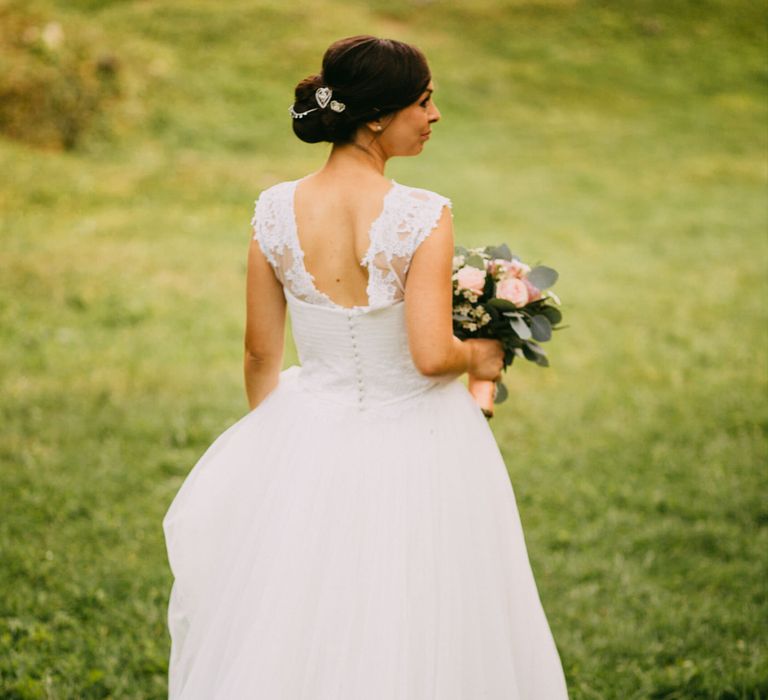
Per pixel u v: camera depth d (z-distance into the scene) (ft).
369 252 6.83
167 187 37.04
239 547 7.53
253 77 53.98
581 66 64.54
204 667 7.09
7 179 34.78
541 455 17.40
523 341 8.11
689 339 25.00
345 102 6.82
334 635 6.74
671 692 10.36
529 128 54.49
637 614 12.16
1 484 14.97
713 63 66.23
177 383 20.12
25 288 24.99
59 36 46.47
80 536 13.58
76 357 21.16
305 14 64.13
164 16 60.59
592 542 14.14
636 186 45.21
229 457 7.90
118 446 16.66
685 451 17.65
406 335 7.14
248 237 32.12
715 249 35.27
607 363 23.06
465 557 7.16
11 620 11.27
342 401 7.27
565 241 35.53
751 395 20.77
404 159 46.55
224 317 24.67
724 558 13.79
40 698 9.86
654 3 73.77
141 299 25.17
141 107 46.57
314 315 7.20
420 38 66.03
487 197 41.32
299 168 41.98
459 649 6.88
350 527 6.97
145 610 11.69
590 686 10.41
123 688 10.15
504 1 72.74
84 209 33.37
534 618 7.60
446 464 7.25
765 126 56.90
